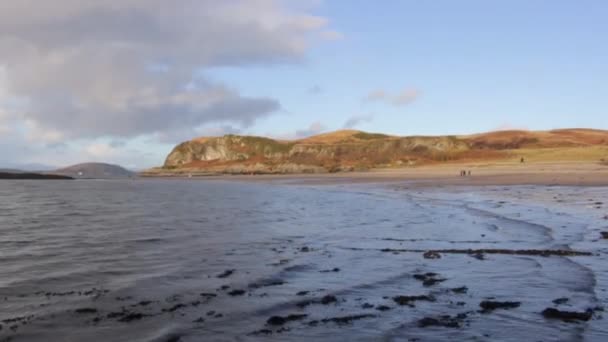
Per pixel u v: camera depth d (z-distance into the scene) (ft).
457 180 203.10
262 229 67.92
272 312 29.55
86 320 27.96
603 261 42.39
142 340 24.71
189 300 32.14
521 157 389.19
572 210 81.41
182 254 48.85
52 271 41.06
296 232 64.69
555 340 24.59
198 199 136.05
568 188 137.59
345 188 182.91
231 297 32.86
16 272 40.73
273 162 563.07
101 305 31.04
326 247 53.01
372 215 84.84
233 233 63.98
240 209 100.78
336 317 28.50
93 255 48.34
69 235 62.18
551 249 48.26
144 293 33.96
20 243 55.93
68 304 31.22
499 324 27.04
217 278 38.37
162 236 61.21
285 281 37.47
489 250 48.75
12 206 113.91
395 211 90.99
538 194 118.32
